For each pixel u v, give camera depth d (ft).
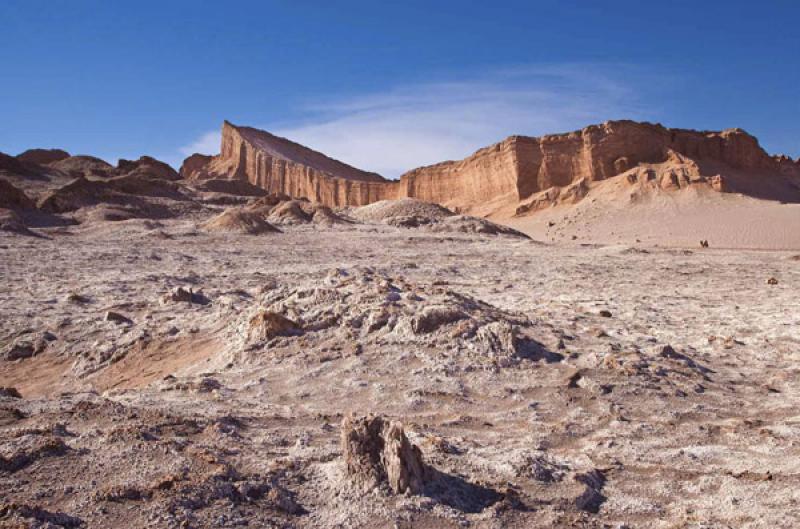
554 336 37.22
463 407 27.89
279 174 460.14
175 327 45.83
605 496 19.48
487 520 16.94
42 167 269.64
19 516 14.58
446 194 390.63
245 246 124.67
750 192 318.65
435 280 82.79
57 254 94.94
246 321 40.37
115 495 16.03
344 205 419.74
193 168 543.39
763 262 113.70
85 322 50.83
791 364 36.78
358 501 17.20
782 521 17.65
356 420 18.49
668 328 47.26
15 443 18.49
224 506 16.24
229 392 29.73
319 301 39.68
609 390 29.89
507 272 94.27
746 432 25.44
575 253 128.47
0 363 44.65
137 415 22.75
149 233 133.59
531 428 25.71
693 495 19.77
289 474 18.65
